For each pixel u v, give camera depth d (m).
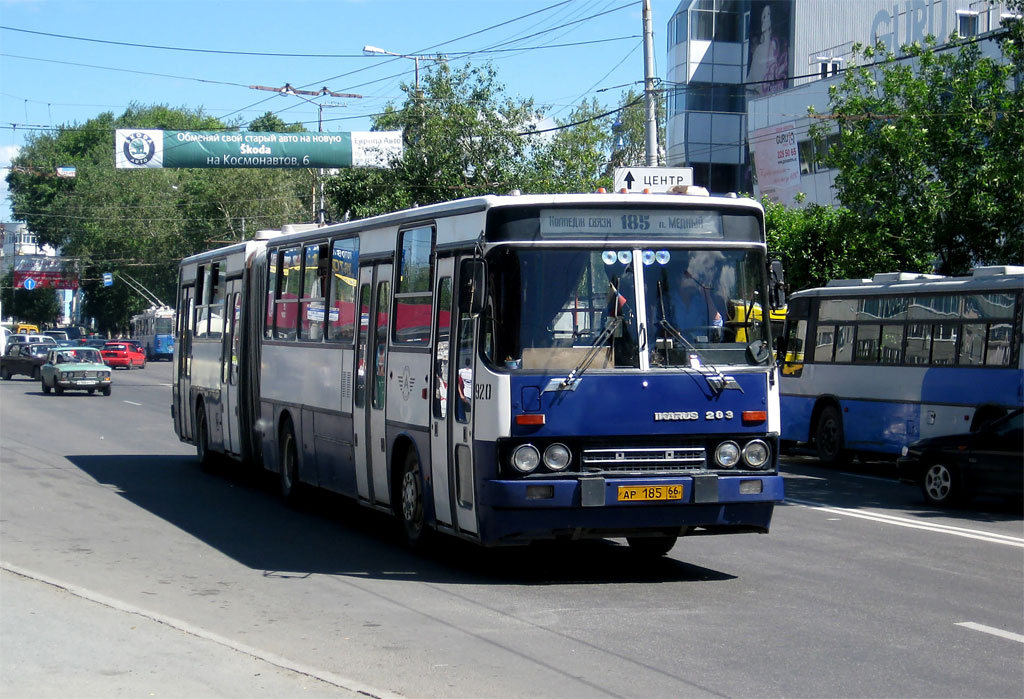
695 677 6.95
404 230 11.79
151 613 8.25
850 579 10.37
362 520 14.16
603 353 9.70
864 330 21.92
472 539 9.95
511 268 9.65
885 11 47.22
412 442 11.35
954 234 24.23
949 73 25.31
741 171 54.62
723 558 11.50
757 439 9.95
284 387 15.53
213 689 6.34
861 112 25.23
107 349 68.06
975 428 18.98
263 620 8.53
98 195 82.62
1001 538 13.09
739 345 10.04
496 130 34.69
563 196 9.80
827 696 6.59
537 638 7.95
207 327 19.52
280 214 67.94
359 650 7.60
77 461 20.77
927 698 6.58
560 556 11.54
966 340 19.31
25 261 90.00
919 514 15.38
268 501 15.90
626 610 8.92
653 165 23.92
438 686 6.73
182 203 82.38
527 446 9.45
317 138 35.81
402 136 36.19
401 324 11.71
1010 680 6.98
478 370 9.70
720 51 54.31
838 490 18.39
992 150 23.56
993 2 23.28
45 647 7.22
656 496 9.54
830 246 27.45
